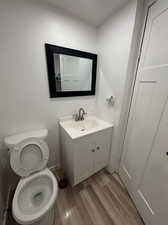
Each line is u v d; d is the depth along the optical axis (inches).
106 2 43.4
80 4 44.7
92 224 42.1
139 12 40.9
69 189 55.7
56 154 66.6
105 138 58.4
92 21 55.6
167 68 32.4
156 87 36.9
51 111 57.4
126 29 44.6
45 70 50.3
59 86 55.4
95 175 65.0
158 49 36.0
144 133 43.2
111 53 54.2
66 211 46.3
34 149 46.3
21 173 43.3
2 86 43.0
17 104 47.6
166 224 31.9
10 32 39.9
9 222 41.6
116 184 59.4
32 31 43.4
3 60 41.1
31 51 45.1
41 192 44.3
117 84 53.2
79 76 60.4
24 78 46.4
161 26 34.6
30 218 30.4
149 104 40.4
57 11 46.3
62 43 50.9
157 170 36.2
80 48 57.0
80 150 49.7
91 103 71.1
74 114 65.3
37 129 55.4
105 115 65.0
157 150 36.4
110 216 44.8
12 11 38.7
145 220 41.1
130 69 48.1
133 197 49.8
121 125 56.9
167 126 32.5
